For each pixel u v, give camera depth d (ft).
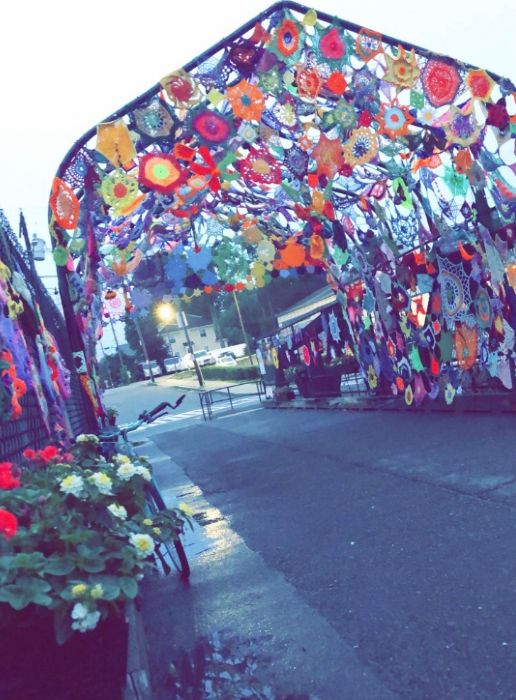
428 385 33.06
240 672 9.50
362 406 41.34
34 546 7.14
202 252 37.22
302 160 25.49
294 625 10.79
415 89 22.77
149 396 156.66
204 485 27.86
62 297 22.52
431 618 9.84
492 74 24.08
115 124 19.26
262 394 92.89
